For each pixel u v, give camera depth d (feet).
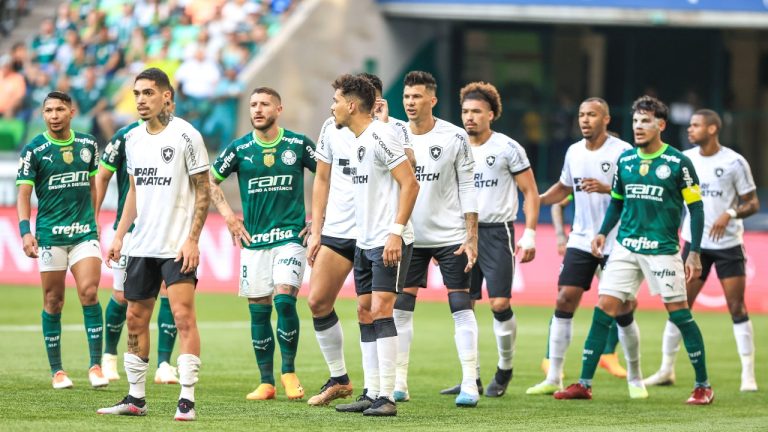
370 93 82.23
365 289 85.46
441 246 91.25
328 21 276.41
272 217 94.02
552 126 302.66
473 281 103.35
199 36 275.80
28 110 280.31
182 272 76.64
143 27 284.20
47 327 95.35
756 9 269.64
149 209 77.20
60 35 291.99
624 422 83.51
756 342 153.07
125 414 78.95
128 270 77.77
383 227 82.23
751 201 113.70
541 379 113.50
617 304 97.81
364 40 282.36
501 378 100.12
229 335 146.82
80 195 96.43
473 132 101.55
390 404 82.89
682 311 96.99
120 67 280.10
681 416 88.07
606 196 103.14
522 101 302.66
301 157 94.58
